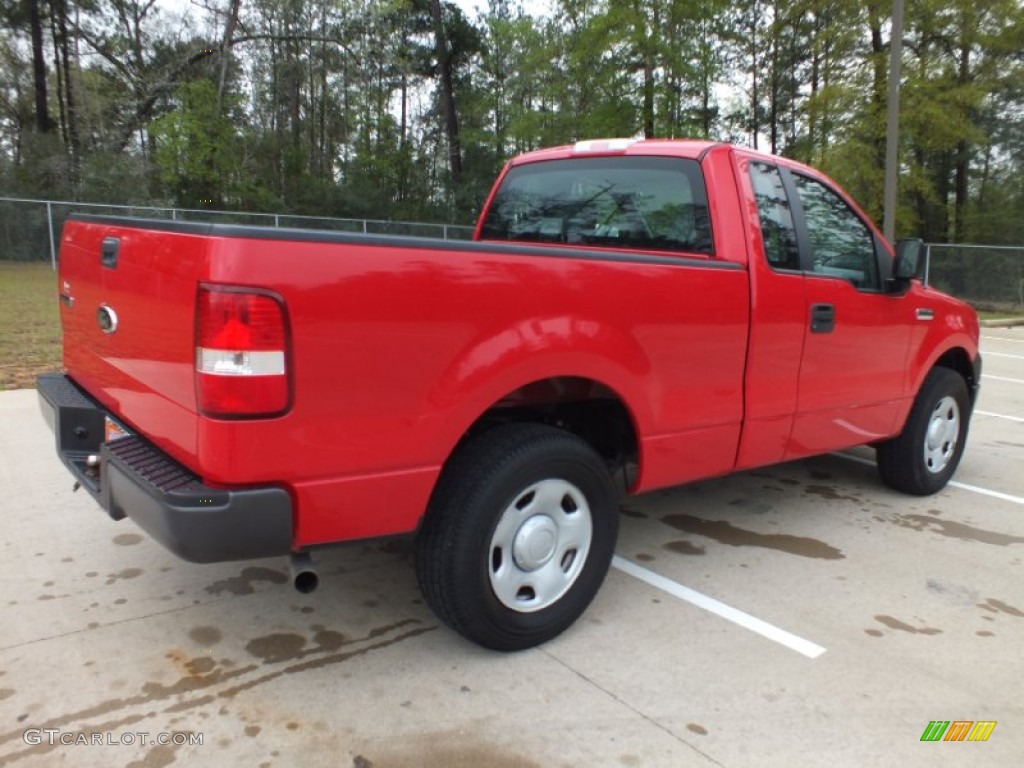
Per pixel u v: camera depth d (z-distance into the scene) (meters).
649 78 20.95
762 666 3.05
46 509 4.40
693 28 21.30
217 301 2.28
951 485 5.53
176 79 27.14
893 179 13.38
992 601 3.67
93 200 24.72
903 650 3.20
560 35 24.86
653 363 3.27
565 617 3.16
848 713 2.75
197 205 25.86
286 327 2.34
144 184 25.33
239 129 27.23
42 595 3.44
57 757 2.40
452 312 2.64
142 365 2.77
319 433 2.45
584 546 3.19
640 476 3.39
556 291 2.90
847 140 21.12
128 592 3.49
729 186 3.70
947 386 5.06
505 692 2.82
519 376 2.83
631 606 3.53
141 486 2.47
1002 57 22.72
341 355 2.44
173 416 2.57
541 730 2.61
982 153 28.33
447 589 2.83
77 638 3.10
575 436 3.14
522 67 27.94
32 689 2.75
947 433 5.23
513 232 4.81
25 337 9.91
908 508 4.99
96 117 28.25
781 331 3.79
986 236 27.92
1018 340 15.41
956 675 3.02
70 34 30.56
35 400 6.87
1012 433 7.27
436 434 2.67
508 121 33.28
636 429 3.29
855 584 3.82
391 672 2.94
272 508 2.42
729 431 3.67
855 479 5.61
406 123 41.59
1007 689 2.93
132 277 2.78
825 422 4.19
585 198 4.35
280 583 3.64
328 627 3.26
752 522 4.68
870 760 2.50
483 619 2.91
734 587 3.76
